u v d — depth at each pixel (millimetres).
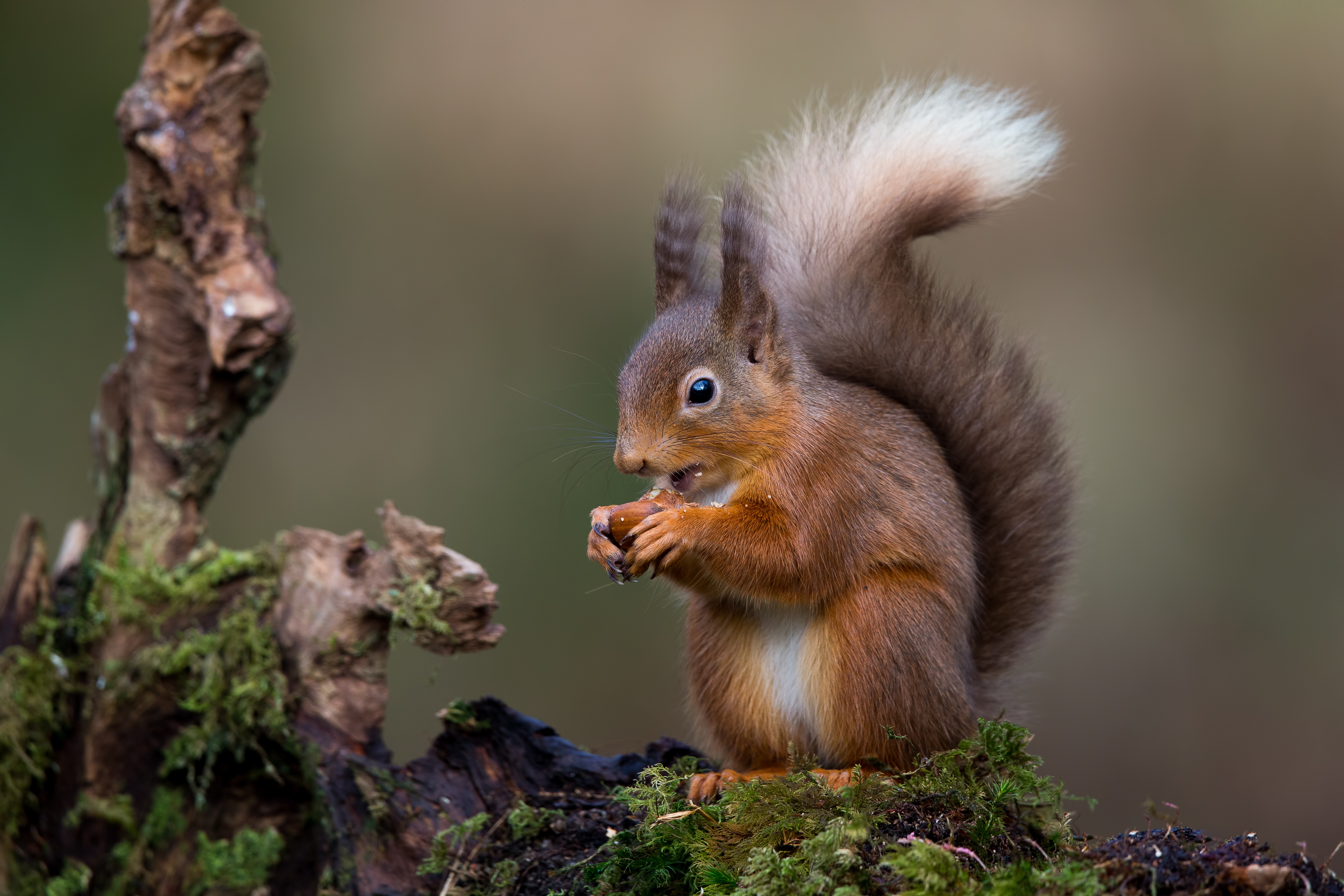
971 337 7066
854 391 7023
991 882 6859
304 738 7004
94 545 7047
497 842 6973
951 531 6996
